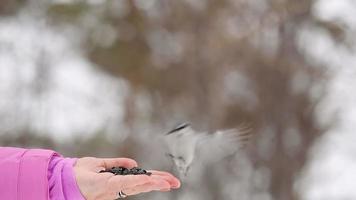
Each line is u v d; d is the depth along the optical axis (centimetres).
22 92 2247
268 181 2231
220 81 2264
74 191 626
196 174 2094
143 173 674
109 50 2217
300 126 2261
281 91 2255
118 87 2272
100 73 2261
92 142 2103
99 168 674
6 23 2259
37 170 618
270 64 2247
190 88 2256
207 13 2247
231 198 2167
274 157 2233
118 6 2217
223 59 2267
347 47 2248
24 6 2228
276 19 2234
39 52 2270
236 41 2256
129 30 2231
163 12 2261
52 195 624
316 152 2258
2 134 2141
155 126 2173
